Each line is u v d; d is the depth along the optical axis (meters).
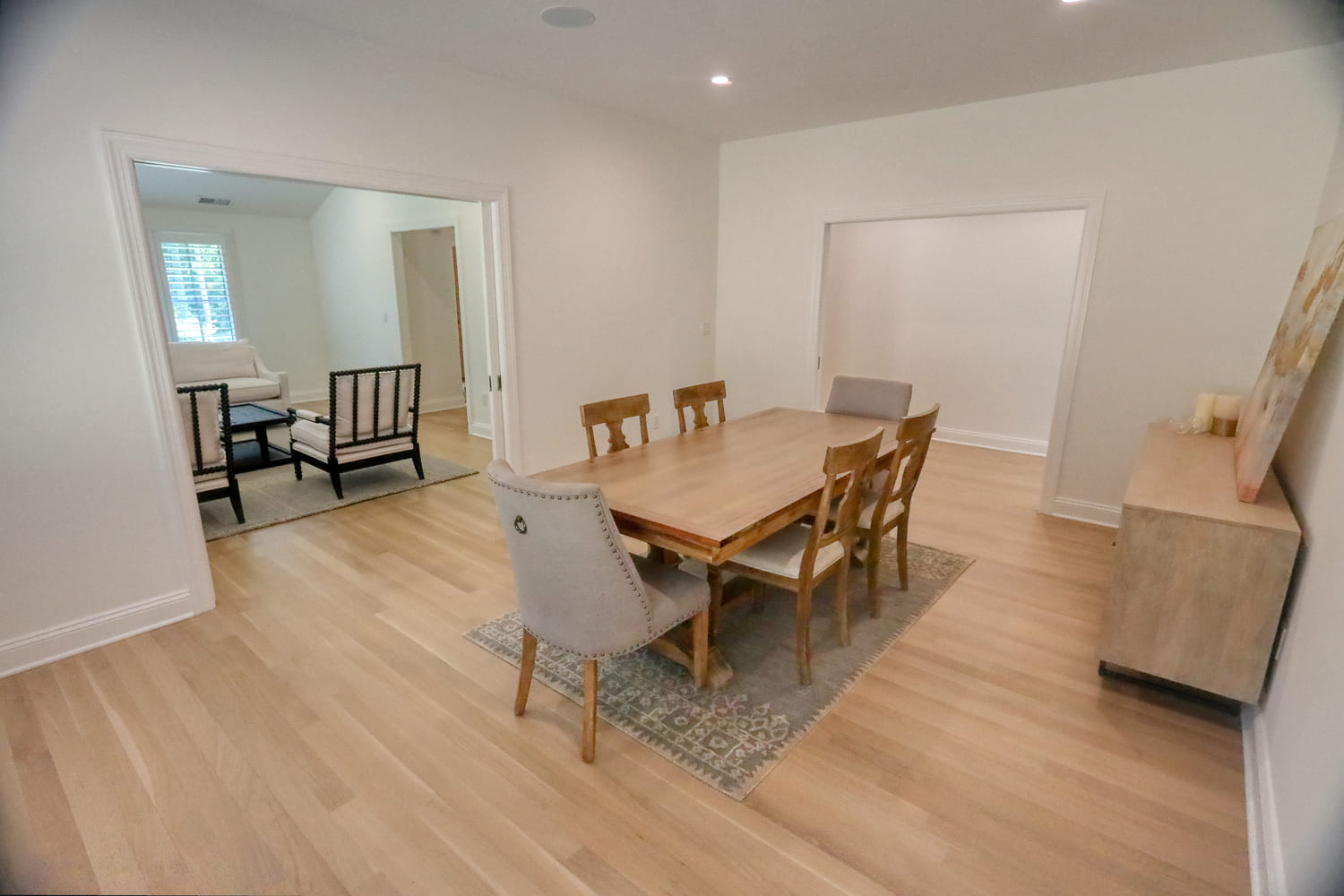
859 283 6.11
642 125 4.41
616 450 2.95
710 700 2.21
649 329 4.82
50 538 2.37
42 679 2.29
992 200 3.90
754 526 1.96
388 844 1.63
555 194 3.96
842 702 2.20
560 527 1.69
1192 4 2.45
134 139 2.38
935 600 2.91
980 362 5.63
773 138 4.82
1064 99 3.56
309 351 7.87
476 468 5.05
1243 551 1.94
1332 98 2.90
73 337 2.33
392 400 4.41
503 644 2.54
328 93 2.89
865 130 4.36
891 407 3.49
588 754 1.91
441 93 3.30
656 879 1.54
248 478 4.76
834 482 2.24
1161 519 2.04
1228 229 3.23
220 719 2.09
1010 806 1.75
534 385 4.10
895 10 2.55
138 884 1.51
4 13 2.07
